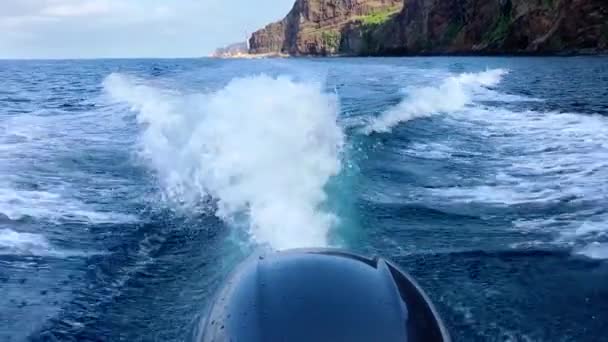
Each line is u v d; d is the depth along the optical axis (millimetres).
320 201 5887
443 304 3984
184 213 5840
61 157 8867
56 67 52312
